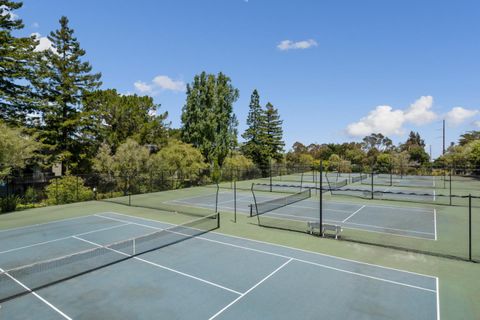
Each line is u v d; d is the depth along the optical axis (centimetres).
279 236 1409
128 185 3044
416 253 1169
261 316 708
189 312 727
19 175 2988
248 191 3209
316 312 727
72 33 3438
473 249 1223
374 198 2634
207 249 1211
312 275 952
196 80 4331
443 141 6812
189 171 3659
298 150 10050
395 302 777
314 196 2775
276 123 6400
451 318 700
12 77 2900
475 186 3538
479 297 805
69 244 1299
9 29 2975
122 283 891
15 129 2486
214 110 4431
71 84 3366
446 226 1617
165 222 1714
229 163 4547
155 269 998
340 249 1218
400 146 8819
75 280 912
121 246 1259
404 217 1847
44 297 804
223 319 696
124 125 4119
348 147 8581
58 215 1927
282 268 1011
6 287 865
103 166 3134
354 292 835
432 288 860
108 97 4038
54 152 3300
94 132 3644
